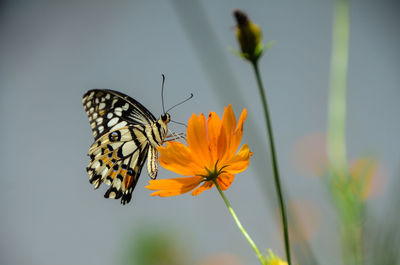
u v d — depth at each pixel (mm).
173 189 761
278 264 740
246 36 775
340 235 800
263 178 810
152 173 817
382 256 783
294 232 802
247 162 757
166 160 758
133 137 834
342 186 800
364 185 800
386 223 786
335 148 811
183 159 758
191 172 760
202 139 758
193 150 758
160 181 760
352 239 791
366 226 790
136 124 833
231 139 759
